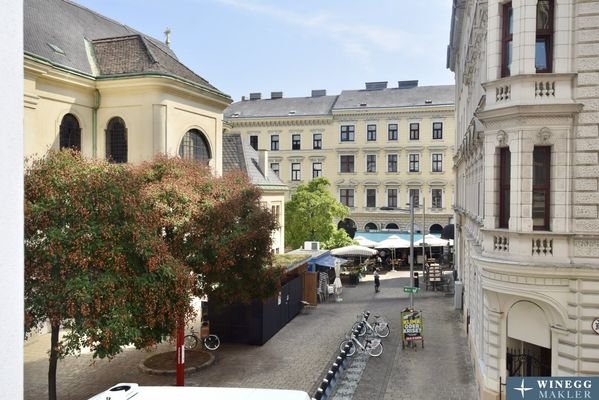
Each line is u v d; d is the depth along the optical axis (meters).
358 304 31.27
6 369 2.83
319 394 15.01
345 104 63.28
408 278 41.62
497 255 13.91
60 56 25.06
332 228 43.59
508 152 14.08
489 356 14.47
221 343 22.17
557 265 12.83
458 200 34.41
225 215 17.55
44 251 12.35
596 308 12.78
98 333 12.25
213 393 6.55
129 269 13.46
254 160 39.50
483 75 17.11
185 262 16.92
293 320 26.77
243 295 19.23
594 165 12.96
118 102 25.86
